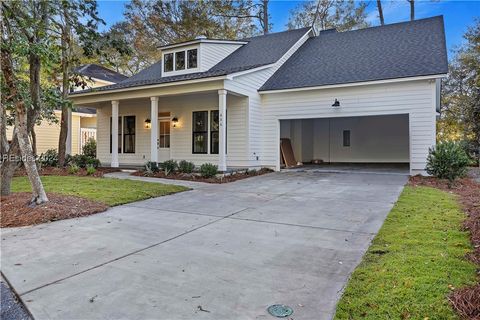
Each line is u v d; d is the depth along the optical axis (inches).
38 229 189.3
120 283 117.4
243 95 460.4
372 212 221.8
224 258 141.6
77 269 130.6
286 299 104.7
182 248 155.3
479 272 115.0
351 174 449.7
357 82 426.6
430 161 371.2
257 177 427.8
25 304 103.7
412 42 494.3
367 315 92.5
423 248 141.9
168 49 549.6
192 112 526.6
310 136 692.7
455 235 159.2
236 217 216.2
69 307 101.2
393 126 635.5
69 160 509.7
